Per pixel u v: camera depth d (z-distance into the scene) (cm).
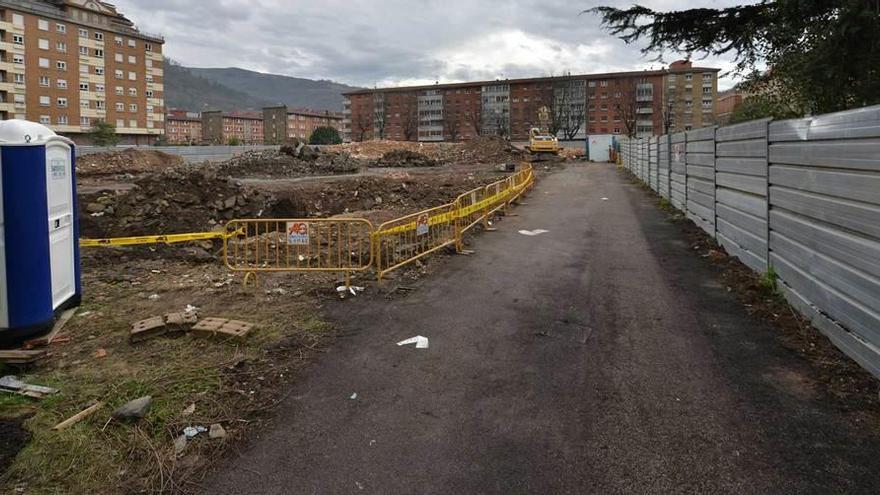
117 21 9625
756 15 1048
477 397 436
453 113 13125
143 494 326
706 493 314
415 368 494
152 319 600
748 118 1423
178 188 1559
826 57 868
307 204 1845
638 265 873
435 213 1378
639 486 322
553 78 11525
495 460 351
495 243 1079
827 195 532
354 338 570
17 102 8100
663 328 580
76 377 480
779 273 680
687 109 10906
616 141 5125
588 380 462
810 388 436
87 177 3011
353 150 5331
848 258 487
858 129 464
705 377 461
